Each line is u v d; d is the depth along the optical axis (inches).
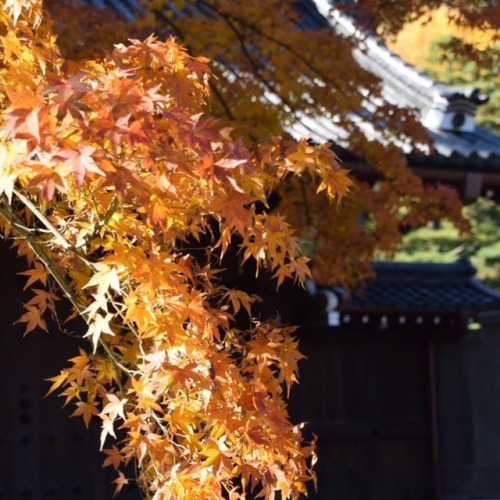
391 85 488.4
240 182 115.7
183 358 111.5
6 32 128.9
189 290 127.4
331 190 122.8
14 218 128.0
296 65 321.4
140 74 125.1
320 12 528.4
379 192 328.2
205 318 112.0
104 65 125.5
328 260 336.5
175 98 125.1
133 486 295.0
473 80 764.6
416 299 436.5
